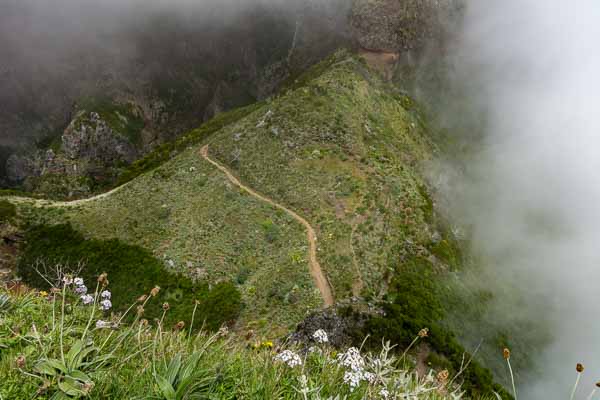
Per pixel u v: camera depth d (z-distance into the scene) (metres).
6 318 5.27
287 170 55.69
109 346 5.03
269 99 95.25
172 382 4.40
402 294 40.34
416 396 4.90
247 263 45.00
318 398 4.53
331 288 39.72
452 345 36.84
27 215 56.28
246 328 36.34
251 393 4.53
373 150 59.62
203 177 57.47
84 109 157.25
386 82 90.19
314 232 46.81
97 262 49.66
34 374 4.17
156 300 43.28
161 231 51.34
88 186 137.62
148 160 85.94
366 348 34.44
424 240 50.28
